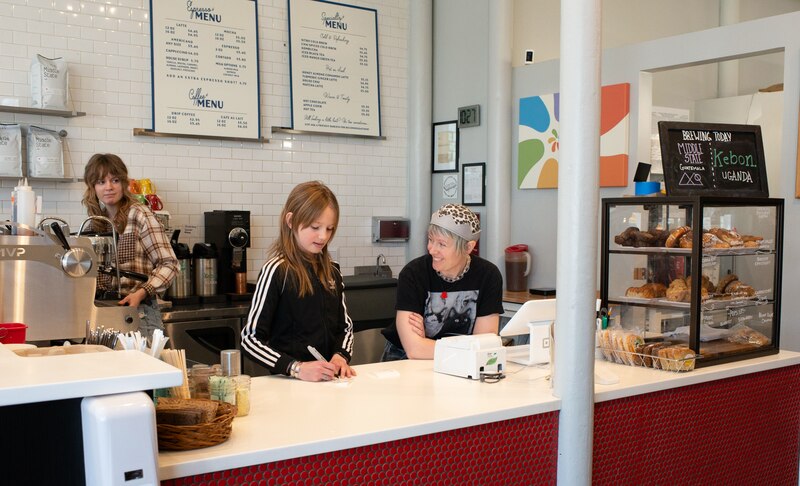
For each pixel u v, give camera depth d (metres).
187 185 5.16
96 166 4.08
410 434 1.98
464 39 5.94
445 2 6.09
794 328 4.12
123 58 4.88
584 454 2.33
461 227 2.93
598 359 2.98
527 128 5.53
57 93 4.50
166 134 5.00
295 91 5.56
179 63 5.06
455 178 6.06
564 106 2.36
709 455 2.79
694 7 7.14
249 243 5.00
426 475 2.04
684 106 6.94
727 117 6.56
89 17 4.75
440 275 3.08
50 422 1.52
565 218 2.34
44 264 2.55
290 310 2.75
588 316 2.33
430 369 2.79
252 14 5.35
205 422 1.75
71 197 4.71
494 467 2.20
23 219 2.79
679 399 2.67
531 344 2.83
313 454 1.82
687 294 2.85
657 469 2.62
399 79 6.14
